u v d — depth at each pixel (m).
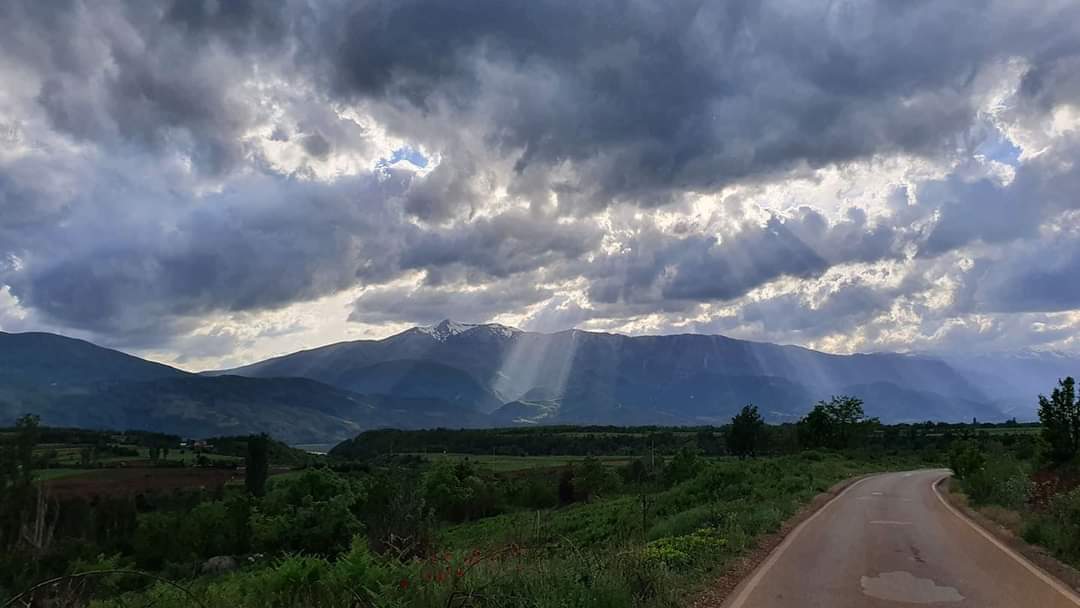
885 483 38.78
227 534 37.78
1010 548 15.05
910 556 14.02
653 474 45.09
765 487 29.89
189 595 8.45
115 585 9.73
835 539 16.62
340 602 8.95
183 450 109.88
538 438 126.62
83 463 83.56
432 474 54.03
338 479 29.48
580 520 29.95
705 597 10.16
